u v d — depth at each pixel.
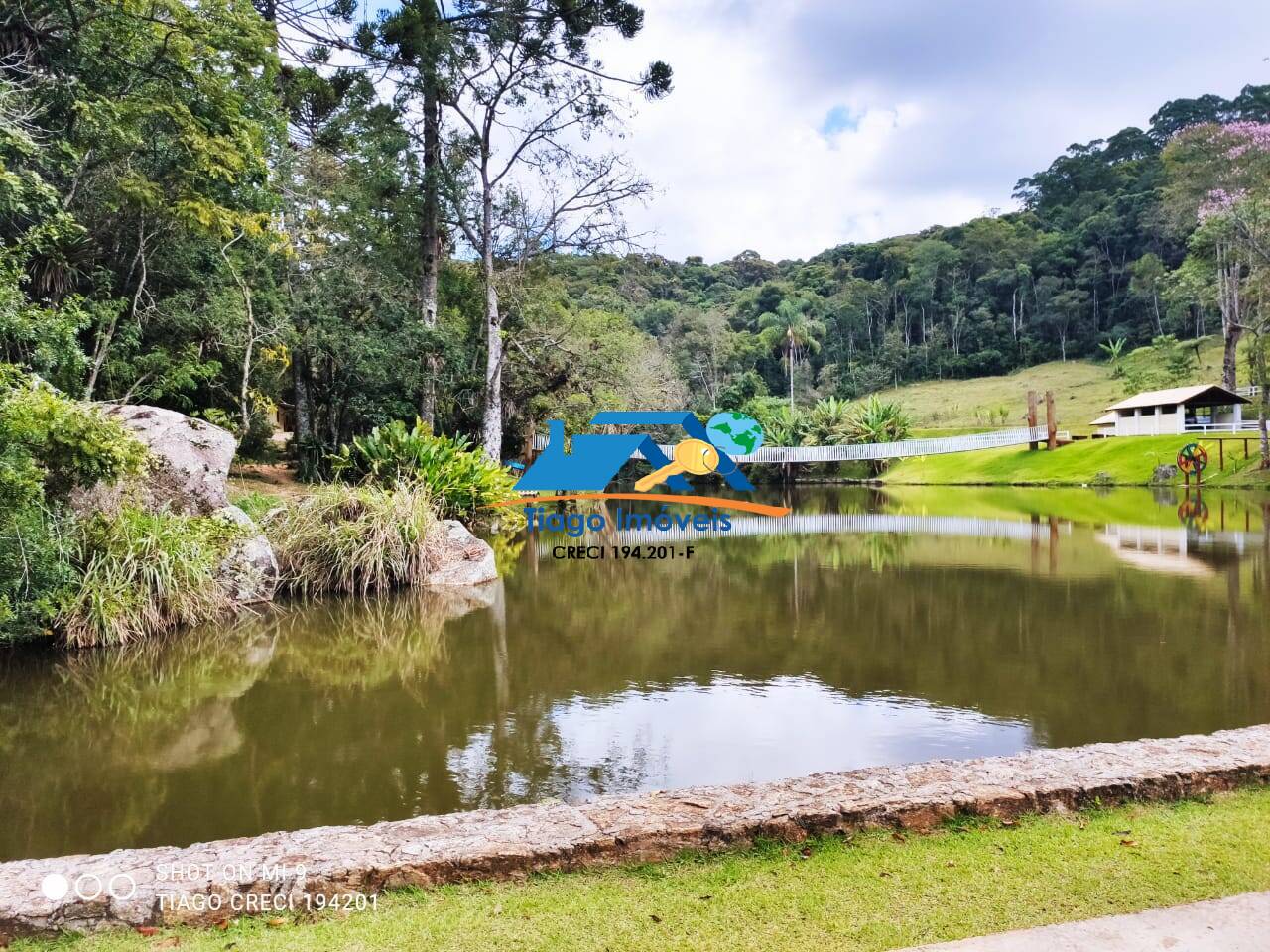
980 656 6.17
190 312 13.16
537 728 4.73
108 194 11.52
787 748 4.34
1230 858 2.45
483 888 2.39
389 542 9.55
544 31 17.48
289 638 7.28
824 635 7.06
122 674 6.11
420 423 15.30
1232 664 5.74
